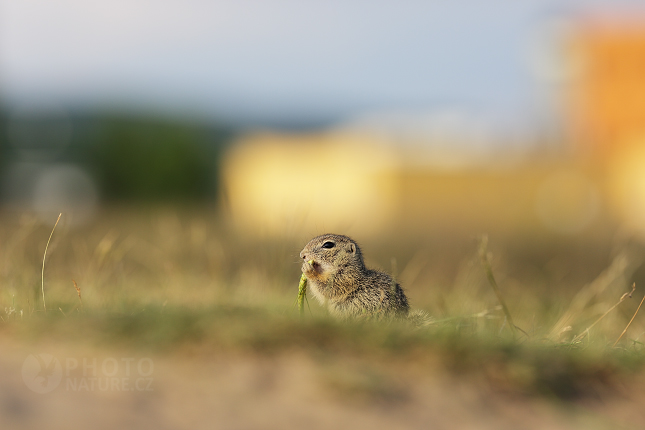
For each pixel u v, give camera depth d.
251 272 15.80
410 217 52.31
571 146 56.34
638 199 48.81
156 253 19.45
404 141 59.53
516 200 50.81
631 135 57.62
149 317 8.00
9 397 6.08
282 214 16.39
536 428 6.82
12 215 35.81
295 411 6.45
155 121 58.75
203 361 7.27
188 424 6.01
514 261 29.36
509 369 7.65
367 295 11.29
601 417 7.25
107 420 5.89
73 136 57.41
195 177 56.94
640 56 58.53
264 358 7.42
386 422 6.45
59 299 11.23
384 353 7.73
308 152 58.53
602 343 9.56
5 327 8.09
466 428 6.59
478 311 12.64
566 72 60.81
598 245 34.00
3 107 60.59
